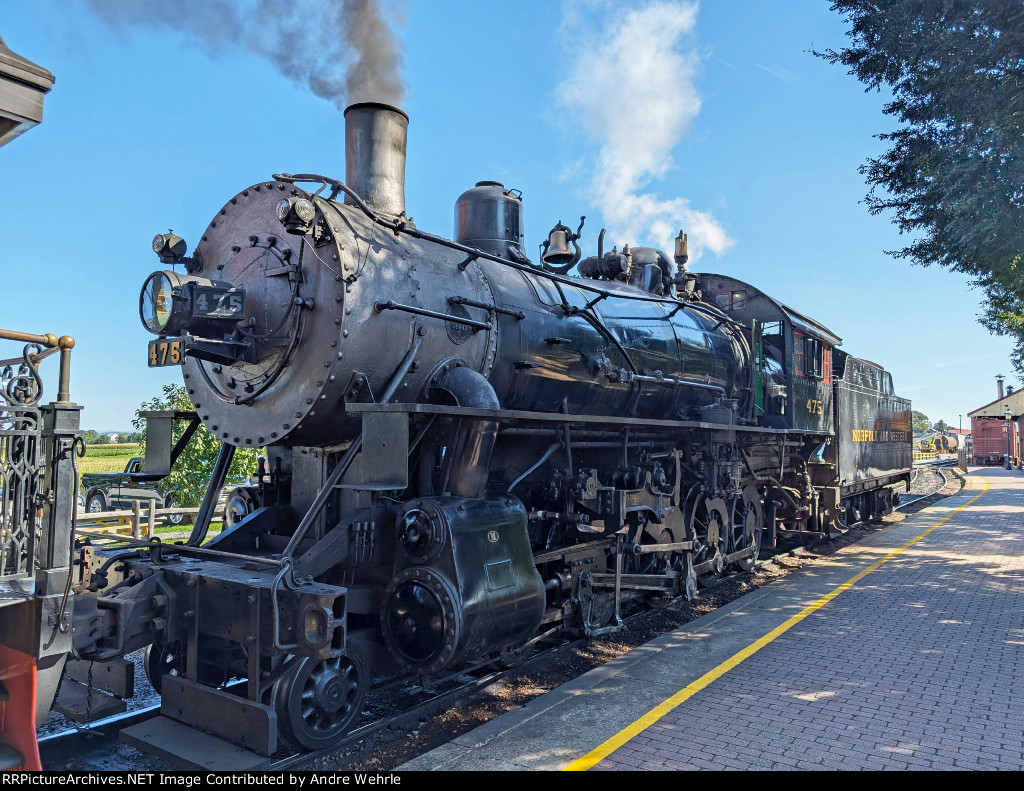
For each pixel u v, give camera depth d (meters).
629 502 6.37
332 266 4.45
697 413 8.05
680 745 3.93
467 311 5.27
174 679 4.22
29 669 3.37
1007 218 9.45
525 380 5.79
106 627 3.90
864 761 3.73
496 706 4.87
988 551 10.60
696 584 7.89
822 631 6.23
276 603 3.74
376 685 4.85
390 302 4.60
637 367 7.14
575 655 6.02
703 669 5.21
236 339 4.63
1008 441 43.28
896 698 4.63
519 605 4.75
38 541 3.55
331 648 3.82
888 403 17.02
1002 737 4.04
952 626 6.38
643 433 7.19
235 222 5.06
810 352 11.58
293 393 4.57
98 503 13.36
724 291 10.92
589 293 7.05
